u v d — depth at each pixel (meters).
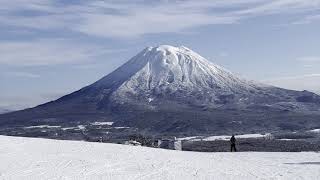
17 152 34.69
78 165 29.05
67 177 24.66
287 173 27.08
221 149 65.12
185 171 27.56
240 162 32.34
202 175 26.17
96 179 24.25
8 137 44.81
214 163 31.64
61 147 38.25
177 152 38.44
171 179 24.75
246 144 75.81
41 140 42.88
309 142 82.06
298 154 38.25
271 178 25.28
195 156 35.97
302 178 25.31
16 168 27.55
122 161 31.41
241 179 24.92
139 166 29.25
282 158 35.09
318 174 26.72
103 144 41.53
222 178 25.22
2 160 30.69
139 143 54.09
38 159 31.34
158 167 28.98
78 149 37.28
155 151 38.22
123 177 25.03
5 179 23.89
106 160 31.64
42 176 24.86
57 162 30.16
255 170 28.30
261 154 38.47
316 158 35.06
